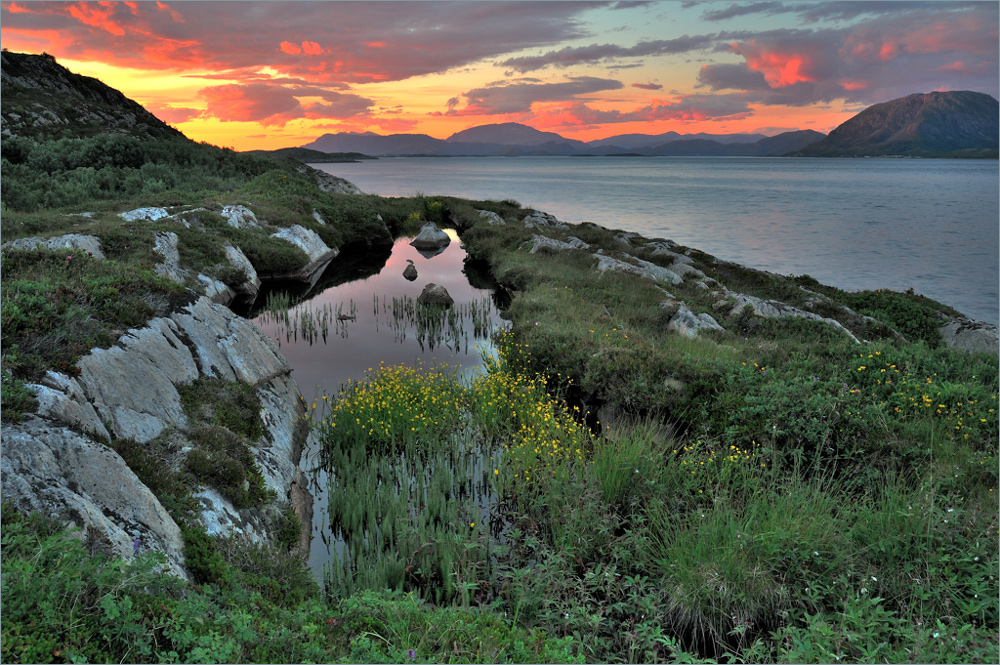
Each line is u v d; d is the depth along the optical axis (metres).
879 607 5.68
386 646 5.21
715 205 93.00
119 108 68.94
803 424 9.52
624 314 19.62
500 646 5.30
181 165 48.47
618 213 79.50
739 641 6.15
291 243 29.55
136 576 4.60
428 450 11.01
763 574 6.62
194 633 4.54
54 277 10.49
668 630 6.48
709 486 8.65
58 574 4.31
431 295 24.28
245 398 10.63
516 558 7.88
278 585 6.64
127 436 7.72
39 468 5.83
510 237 36.94
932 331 21.89
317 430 12.14
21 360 7.11
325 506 9.61
